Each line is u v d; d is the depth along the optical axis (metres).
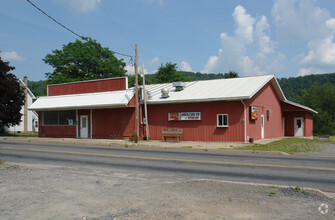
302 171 9.80
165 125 24.00
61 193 6.42
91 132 26.61
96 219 4.79
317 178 8.62
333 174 9.25
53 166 10.85
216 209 5.34
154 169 10.30
